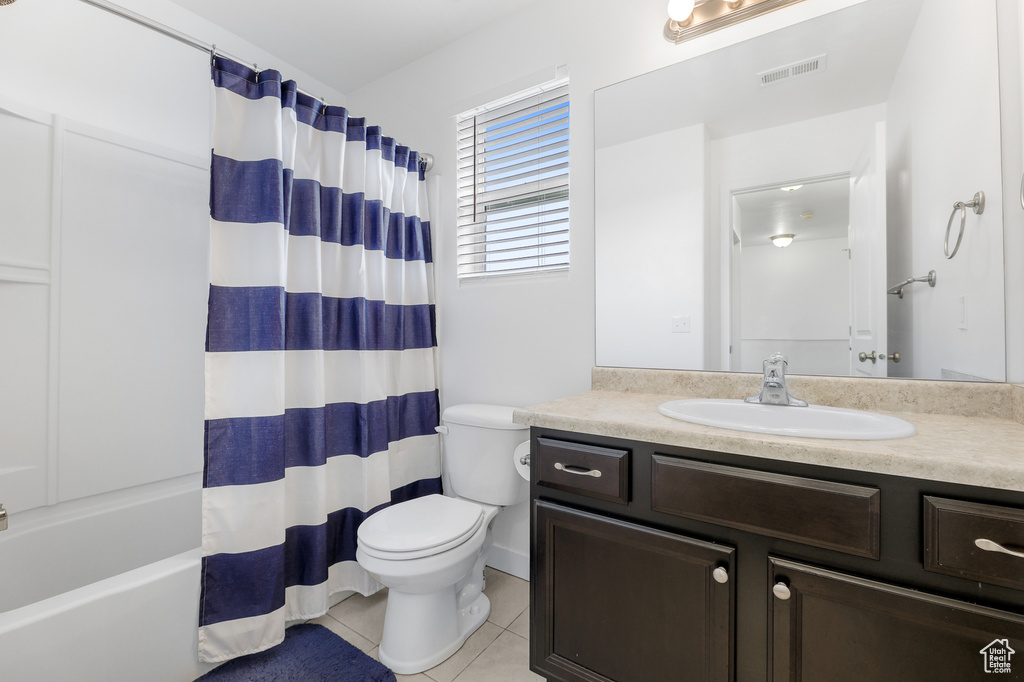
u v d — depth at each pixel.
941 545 0.74
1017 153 1.06
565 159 1.84
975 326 1.13
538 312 1.88
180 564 1.31
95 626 1.12
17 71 1.50
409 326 2.05
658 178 1.59
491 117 2.05
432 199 2.20
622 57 1.68
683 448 1.00
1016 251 1.07
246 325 1.44
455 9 1.91
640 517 1.06
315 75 2.39
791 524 0.86
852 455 0.80
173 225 1.86
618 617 1.08
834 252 1.33
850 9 1.31
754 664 0.92
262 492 1.42
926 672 0.76
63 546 1.53
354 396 1.79
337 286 1.76
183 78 1.92
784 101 1.40
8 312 1.45
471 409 1.89
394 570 1.32
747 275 1.45
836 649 0.83
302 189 1.62
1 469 1.42
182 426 1.87
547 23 1.84
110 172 1.68
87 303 1.62
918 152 1.21
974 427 1.00
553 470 1.19
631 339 1.65
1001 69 1.08
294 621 1.59
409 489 2.02
